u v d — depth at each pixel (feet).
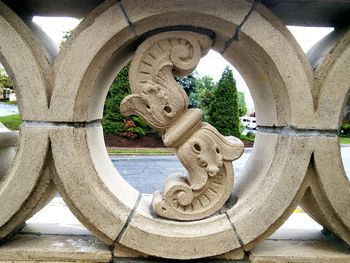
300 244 6.59
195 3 5.67
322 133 5.98
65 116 5.78
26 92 5.76
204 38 6.04
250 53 6.11
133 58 5.96
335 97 5.95
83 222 6.02
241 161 34.99
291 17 6.56
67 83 5.75
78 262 5.99
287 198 5.97
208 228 6.01
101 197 5.93
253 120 85.25
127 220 5.94
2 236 6.11
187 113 6.10
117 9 5.69
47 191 6.13
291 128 6.01
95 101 6.49
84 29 5.72
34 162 5.81
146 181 24.45
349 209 6.03
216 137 6.09
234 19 5.76
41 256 5.99
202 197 6.18
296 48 6.02
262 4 5.89
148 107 6.00
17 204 5.87
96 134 6.89
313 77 6.09
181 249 5.90
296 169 5.96
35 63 5.75
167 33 5.95
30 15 6.69
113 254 6.05
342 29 6.49
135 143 48.21
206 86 63.36
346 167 33.14
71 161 5.82
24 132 5.82
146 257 6.05
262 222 5.98
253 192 6.18
